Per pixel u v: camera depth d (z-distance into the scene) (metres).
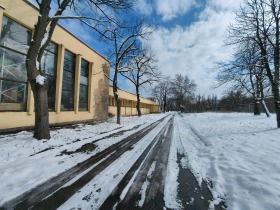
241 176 3.98
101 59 18.70
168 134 10.69
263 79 11.21
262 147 6.07
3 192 3.35
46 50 11.20
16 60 9.18
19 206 2.94
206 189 3.67
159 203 3.12
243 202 3.05
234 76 10.78
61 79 12.23
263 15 10.17
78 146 6.98
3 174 4.05
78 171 4.48
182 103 58.75
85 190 3.52
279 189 3.26
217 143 7.42
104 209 2.90
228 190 3.56
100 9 8.29
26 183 3.72
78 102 14.50
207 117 22.42
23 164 4.72
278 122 9.84
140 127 14.02
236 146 6.52
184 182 4.00
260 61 10.21
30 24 9.64
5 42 8.53
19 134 8.00
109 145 7.36
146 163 5.20
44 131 7.17
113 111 26.34
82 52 14.96
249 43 10.59
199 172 4.57
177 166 5.02
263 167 4.33
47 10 6.75
